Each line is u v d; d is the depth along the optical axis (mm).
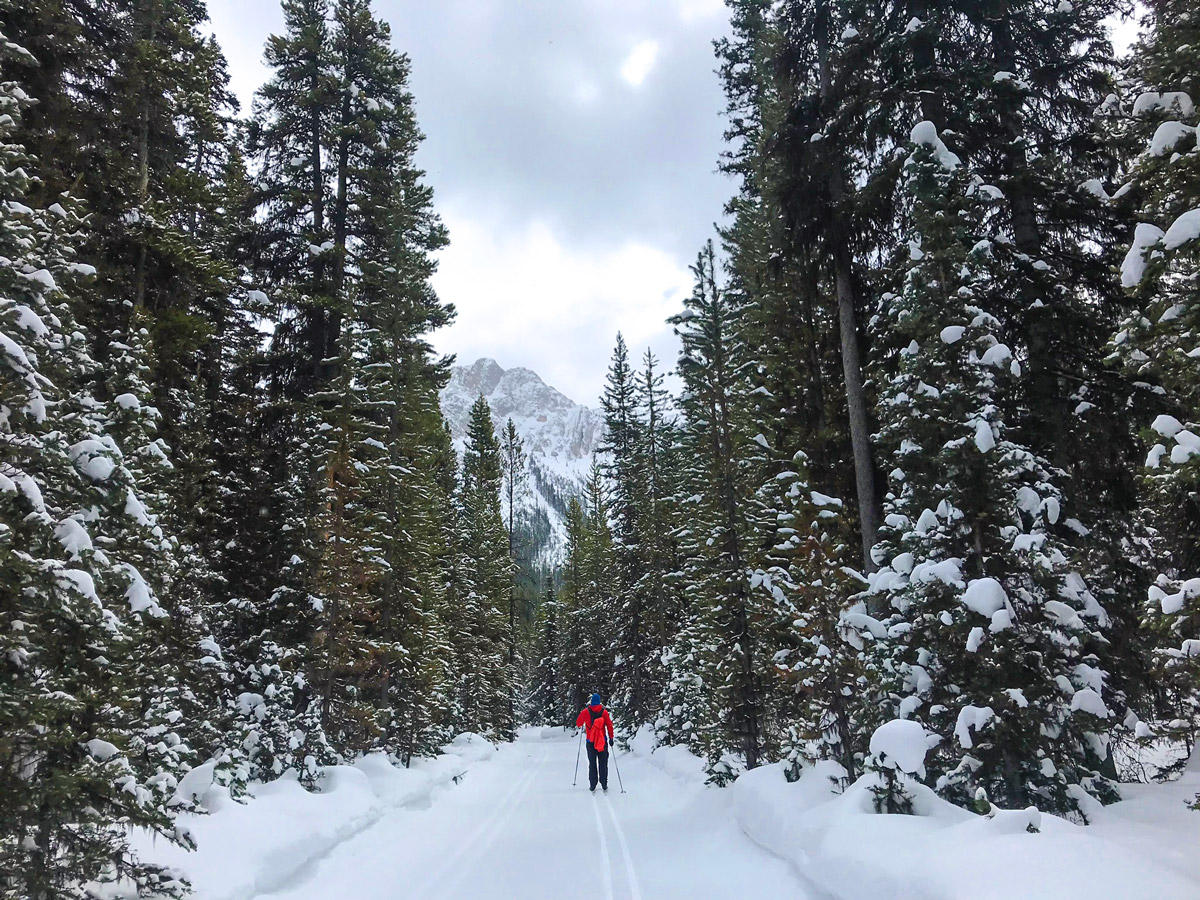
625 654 33469
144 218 11961
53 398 6504
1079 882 4352
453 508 37344
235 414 15180
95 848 5941
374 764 15406
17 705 5355
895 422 9219
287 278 19109
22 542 5719
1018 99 11258
